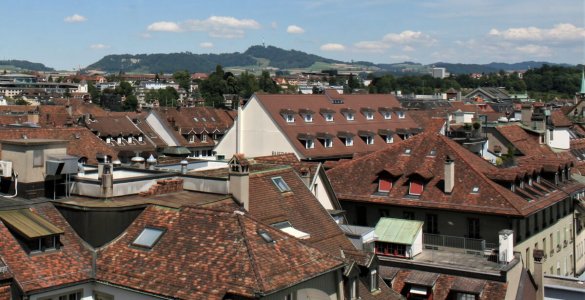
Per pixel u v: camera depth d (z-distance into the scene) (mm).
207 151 137375
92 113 139875
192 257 27672
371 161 57500
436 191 51844
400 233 47750
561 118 100312
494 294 42000
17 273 26703
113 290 28109
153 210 31234
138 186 35250
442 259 46500
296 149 88562
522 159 65312
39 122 109500
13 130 67438
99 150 69688
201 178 36562
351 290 31234
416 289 44031
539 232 53562
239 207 34188
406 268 45844
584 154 89375
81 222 30766
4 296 26016
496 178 51625
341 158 92125
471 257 46969
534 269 48156
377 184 55094
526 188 53375
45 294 26953
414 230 47938
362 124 101250
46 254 28438
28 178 32938
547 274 54938
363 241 43344
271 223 35156
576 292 45875
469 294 42531
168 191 35844
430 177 53000
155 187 35156
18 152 33250
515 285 44125
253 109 92812
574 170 73938
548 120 90938
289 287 26109
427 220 51531
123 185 34219
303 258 28141
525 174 53281
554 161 60438
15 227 28172
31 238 27688
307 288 27625
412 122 111562
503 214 47844
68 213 31203
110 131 119562
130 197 34000
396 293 36312
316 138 92125
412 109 145250
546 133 83125
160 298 26562
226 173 40406
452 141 57312
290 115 92188
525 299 44750
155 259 28359
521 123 88125
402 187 53688
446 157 53594
